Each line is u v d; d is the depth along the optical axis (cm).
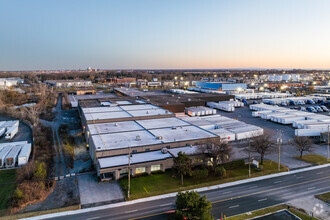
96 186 5156
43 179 5209
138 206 4422
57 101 17012
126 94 16212
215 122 10075
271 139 8356
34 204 4438
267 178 5644
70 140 8256
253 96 18538
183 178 5547
